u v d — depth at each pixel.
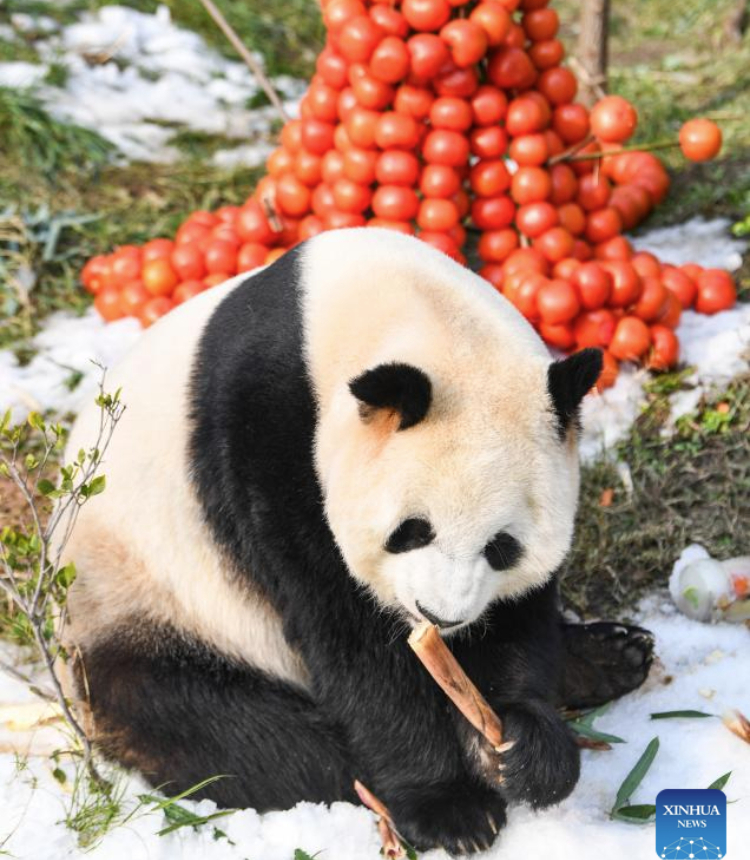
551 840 3.94
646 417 5.89
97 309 6.84
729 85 8.98
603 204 6.61
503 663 4.14
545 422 3.68
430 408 3.56
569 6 11.00
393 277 4.02
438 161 6.10
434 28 6.02
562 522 3.72
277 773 4.27
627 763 4.33
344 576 3.95
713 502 5.60
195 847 3.93
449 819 4.02
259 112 8.89
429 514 3.51
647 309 6.11
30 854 3.87
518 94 6.43
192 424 4.23
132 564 4.36
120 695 4.29
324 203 6.41
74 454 4.65
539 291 5.92
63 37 9.12
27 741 4.44
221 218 6.85
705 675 4.76
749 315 6.45
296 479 3.91
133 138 8.32
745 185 7.42
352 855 3.95
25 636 4.56
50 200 7.56
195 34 9.52
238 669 4.36
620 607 5.30
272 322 4.08
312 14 10.13
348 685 4.07
